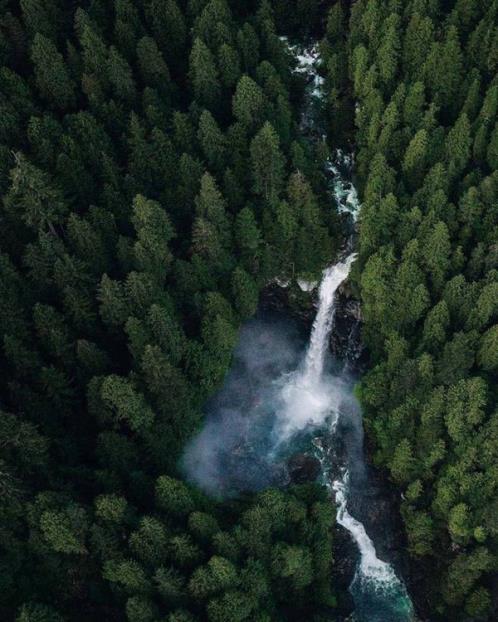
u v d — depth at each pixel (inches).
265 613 2539.4
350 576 3080.7
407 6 3430.1
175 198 3228.3
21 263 2977.4
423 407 2915.8
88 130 3181.6
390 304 3176.7
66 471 2650.1
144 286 2822.3
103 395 2657.5
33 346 2834.6
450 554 2925.7
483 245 2970.0
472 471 2812.5
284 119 3420.3
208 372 3095.5
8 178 2962.6
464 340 2871.6
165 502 2571.4
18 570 2428.6
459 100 3363.7
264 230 3321.9
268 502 2753.4
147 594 2415.1
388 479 3193.9
